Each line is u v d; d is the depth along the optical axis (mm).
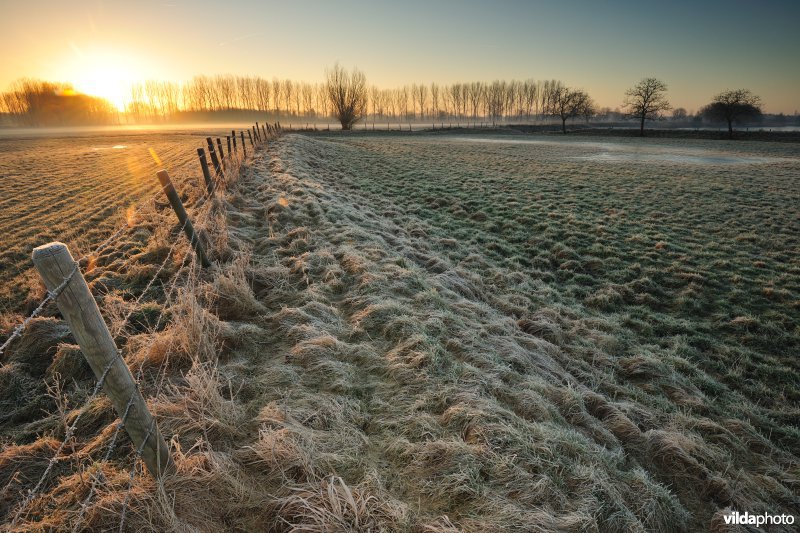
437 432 3588
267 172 16156
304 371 4348
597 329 8102
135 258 7164
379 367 4598
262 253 7832
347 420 3676
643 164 33906
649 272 11141
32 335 4715
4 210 12570
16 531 2488
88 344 2283
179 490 2750
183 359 4242
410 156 34812
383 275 7012
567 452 3627
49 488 2916
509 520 2807
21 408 3865
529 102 156875
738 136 76500
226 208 9820
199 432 3324
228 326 4797
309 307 5625
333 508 2666
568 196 20078
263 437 3225
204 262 6777
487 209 17156
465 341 5438
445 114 162125
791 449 5301
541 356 5930
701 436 4945
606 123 153750
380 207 16219
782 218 16312
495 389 4387
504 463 3240
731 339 8219
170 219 8586
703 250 12828
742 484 4141
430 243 12078
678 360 7066
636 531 3043
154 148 34312
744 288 10297
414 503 2977
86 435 3412
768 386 6855
